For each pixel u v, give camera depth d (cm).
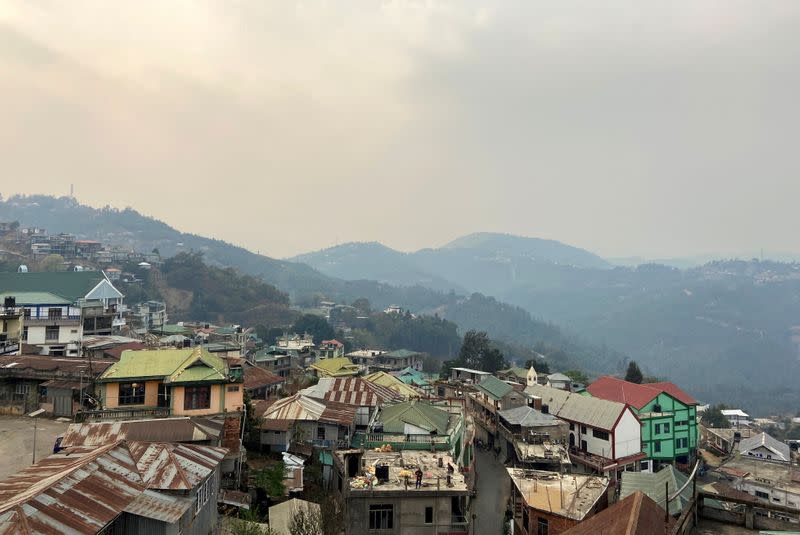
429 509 3409
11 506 1798
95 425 3356
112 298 9188
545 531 3631
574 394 6994
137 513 2097
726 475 6359
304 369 10669
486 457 6650
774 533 1678
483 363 12075
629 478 4284
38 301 7306
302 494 3919
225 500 3180
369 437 4469
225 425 3597
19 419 4369
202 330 12219
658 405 6619
